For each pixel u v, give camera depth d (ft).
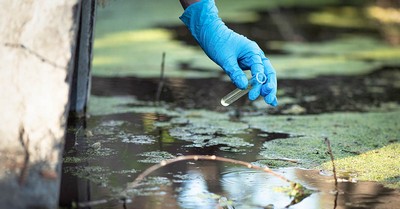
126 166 8.97
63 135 7.22
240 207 7.64
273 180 8.62
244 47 9.40
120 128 10.99
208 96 13.73
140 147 9.91
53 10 7.56
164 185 8.28
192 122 11.59
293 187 8.13
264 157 9.59
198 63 16.84
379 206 7.75
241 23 22.75
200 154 9.65
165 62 16.78
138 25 21.84
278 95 14.15
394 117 12.34
